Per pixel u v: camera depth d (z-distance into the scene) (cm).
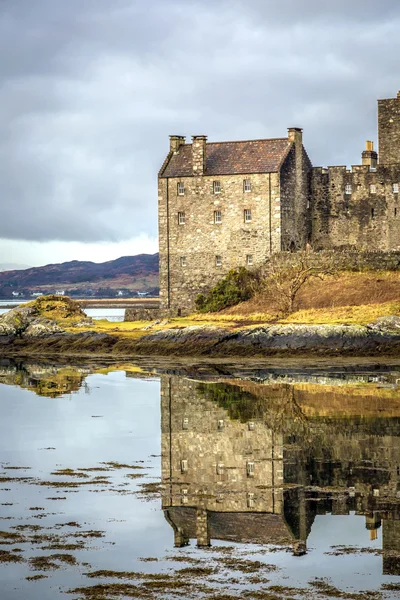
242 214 12331
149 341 10812
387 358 9531
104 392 7531
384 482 4469
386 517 3947
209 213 12531
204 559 3459
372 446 5206
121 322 12319
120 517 3950
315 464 4816
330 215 12888
